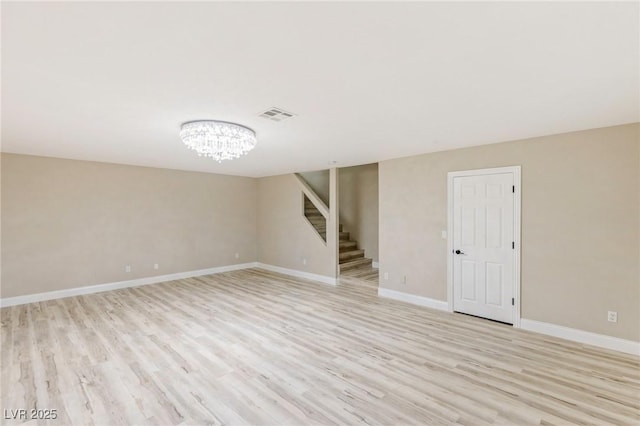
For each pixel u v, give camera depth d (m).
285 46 1.55
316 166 5.63
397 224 4.69
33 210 4.49
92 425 1.93
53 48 1.55
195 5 1.22
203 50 1.58
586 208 3.11
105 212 5.15
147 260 5.65
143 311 4.12
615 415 2.03
